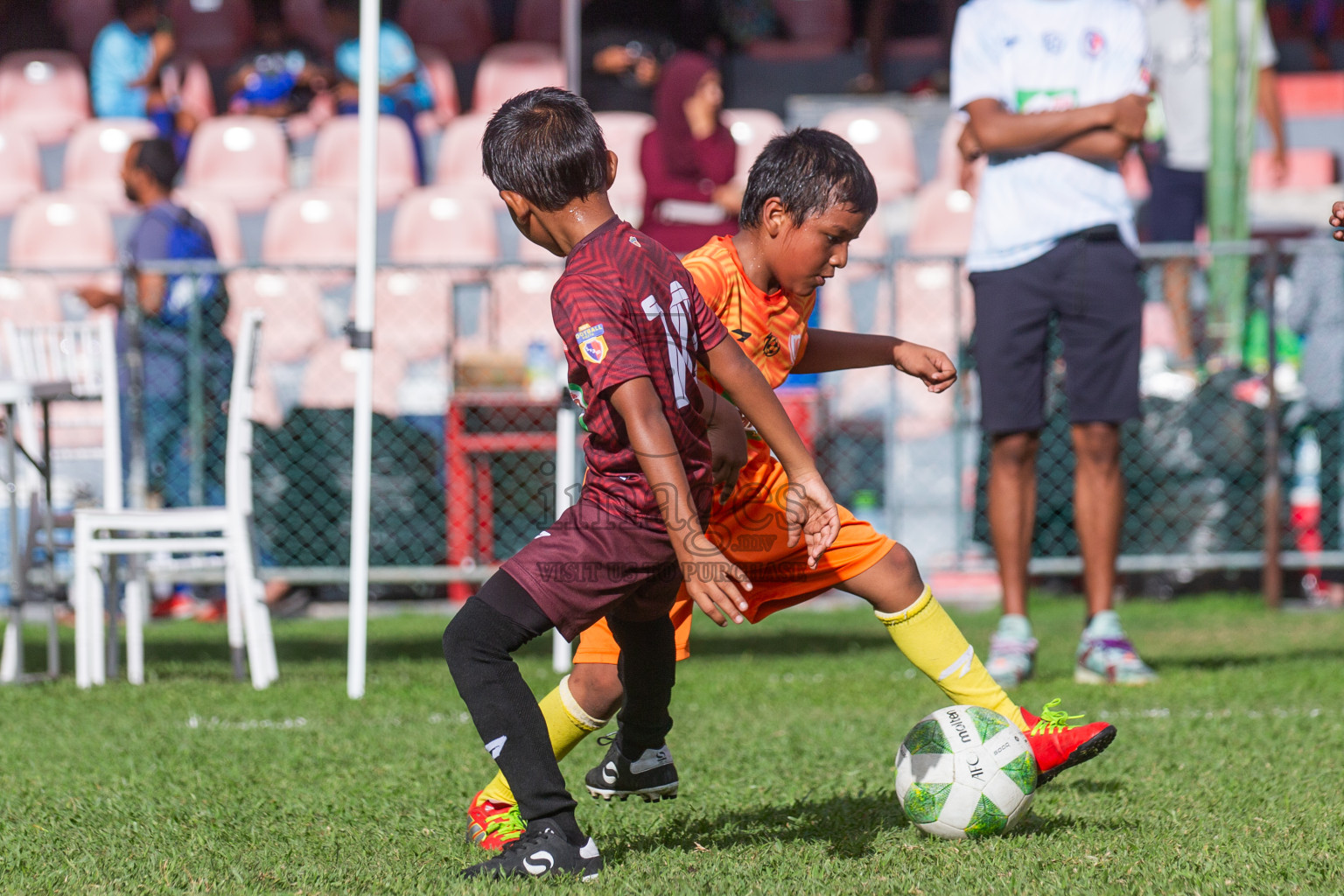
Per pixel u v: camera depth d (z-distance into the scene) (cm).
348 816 1096
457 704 1694
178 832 1042
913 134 3947
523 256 3669
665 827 1048
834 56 4431
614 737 1062
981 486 2717
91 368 2181
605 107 3991
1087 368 1777
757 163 1002
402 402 2780
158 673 2041
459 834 1029
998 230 1786
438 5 4684
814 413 2738
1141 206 3591
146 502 2625
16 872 928
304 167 4116
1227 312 2678
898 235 3700
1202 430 2625
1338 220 1045
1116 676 1758
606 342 830
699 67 2992
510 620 873
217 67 4603
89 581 1912
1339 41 4516
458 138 4000
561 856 870
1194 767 1225
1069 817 1042
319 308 3114
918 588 1038
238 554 1912
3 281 3322
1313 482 2684
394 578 2569
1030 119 1756
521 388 2644
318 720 1584
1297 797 1096
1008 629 1792
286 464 2639
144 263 2602
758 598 1050
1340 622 2423
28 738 1486
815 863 911
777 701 1686
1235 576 2816
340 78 4172
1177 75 3219
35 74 4541
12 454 1938
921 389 2928
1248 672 1823
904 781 991
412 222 3569
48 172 4356
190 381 2628
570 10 3044
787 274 995
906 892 832
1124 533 2669
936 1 4688
